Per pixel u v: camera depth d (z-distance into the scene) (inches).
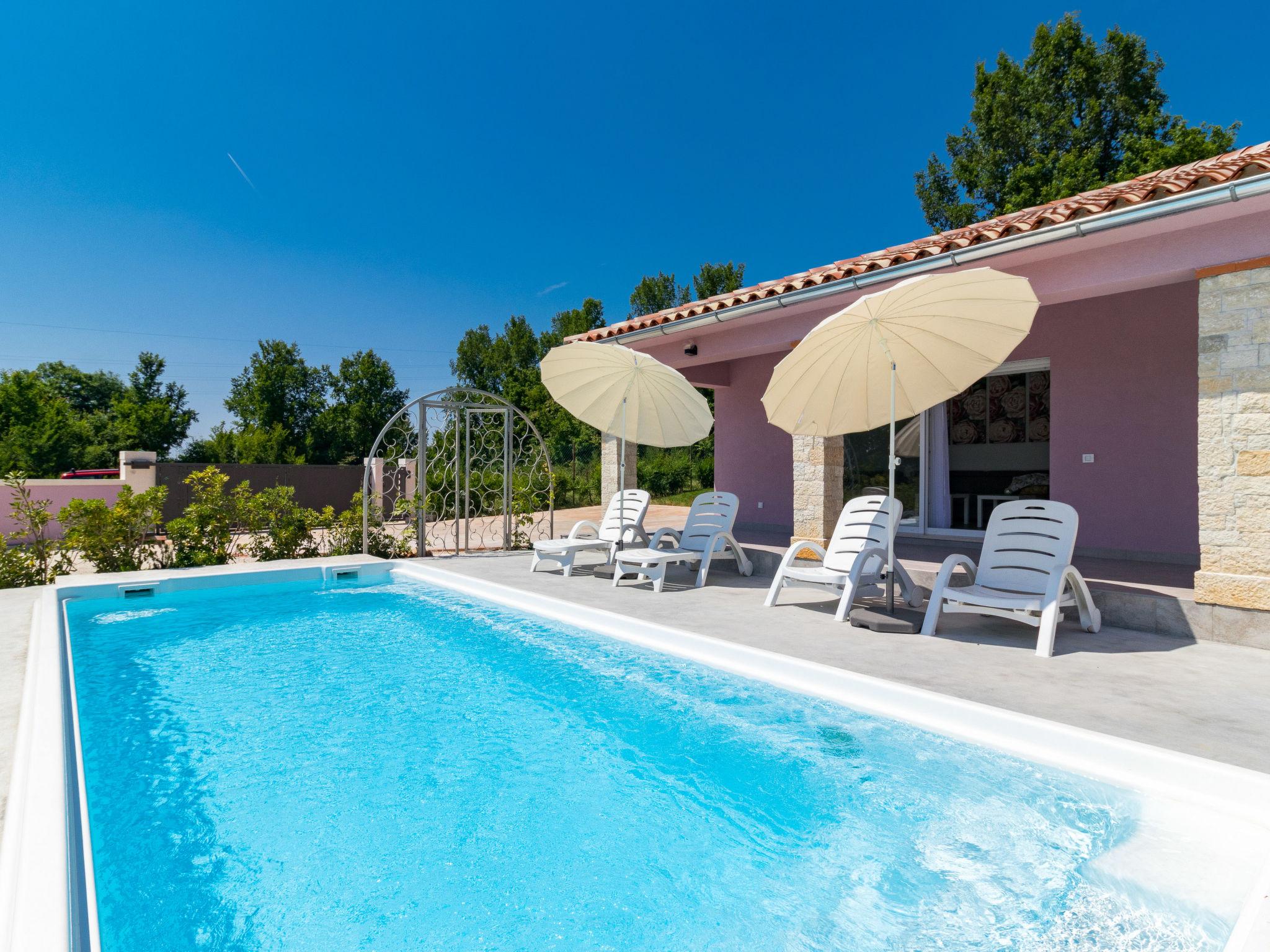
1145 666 185.2
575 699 192.9
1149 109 1050.7
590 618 263.0
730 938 93.8
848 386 261.0
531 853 118.2
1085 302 336.5
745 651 202.2
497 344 1975.9
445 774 149.6
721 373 518.0
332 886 109.3
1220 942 87.5
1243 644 205.6
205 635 273.3
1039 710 150.3
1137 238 230.5
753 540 438.6
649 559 305.7
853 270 299.6
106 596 337.7
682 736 165.0
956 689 165.8
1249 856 105.7
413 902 104.6
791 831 123.0
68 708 171.9
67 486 652.1
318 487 816.3
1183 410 306.7
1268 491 201.5
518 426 526.6
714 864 113.5
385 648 252.5
